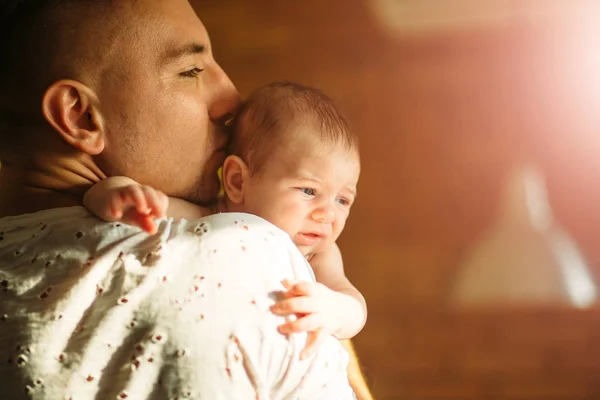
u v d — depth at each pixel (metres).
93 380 0.89
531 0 3.90
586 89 3.94
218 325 0.91
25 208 1.04
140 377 0.89
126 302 0.90
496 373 3.74
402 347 3.88
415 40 4.11
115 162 1.06
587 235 3.86
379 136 4.09
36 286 0.92
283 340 0.94
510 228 3.64
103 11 1.04
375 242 4.02
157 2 1.07
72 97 1.03
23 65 1.05
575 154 3.92
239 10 4.31
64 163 1.05
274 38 4.27
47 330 0.89
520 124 3.98
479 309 3.79
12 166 1.07
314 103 1.20
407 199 4.02
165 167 1.08
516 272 3.52
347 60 4.17
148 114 1.05
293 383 0.95
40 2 1.05
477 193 3.96
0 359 0.89
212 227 0.97
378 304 3.95
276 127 1.16
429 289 3.91
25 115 1.05
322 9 4.22
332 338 1.03
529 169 3.87
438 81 4.07
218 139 1.17
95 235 0.94
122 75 1.04
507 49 4.02
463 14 3.93
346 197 1.21
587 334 3.66
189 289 0.92
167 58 1.06
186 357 0.89
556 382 3.67
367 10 4.16
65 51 1.03
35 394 0.87
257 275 0.96
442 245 3.94
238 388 0.90
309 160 1.15
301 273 1.03
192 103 1.09
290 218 1.15
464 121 4.03
